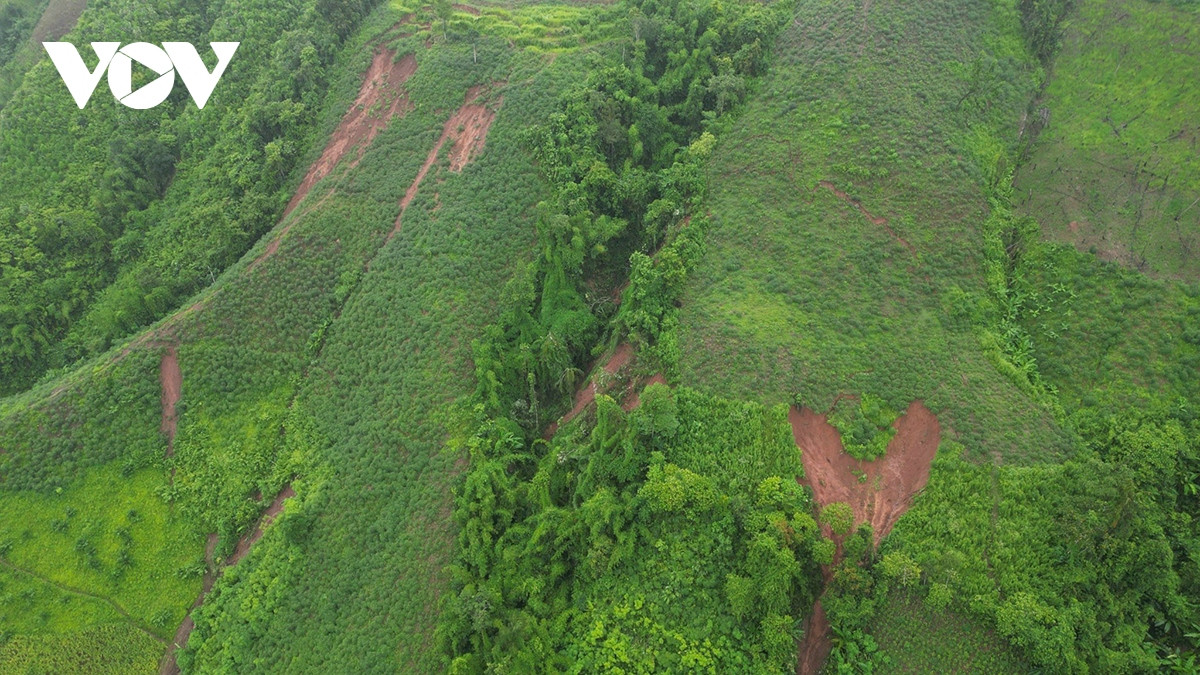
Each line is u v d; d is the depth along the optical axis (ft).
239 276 174.40
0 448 152.46
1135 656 95.66
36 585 144.46
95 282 195.42
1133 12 166.71
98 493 152.97
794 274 145.89
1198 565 100.99
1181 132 145.89
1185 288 126.52
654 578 114.62
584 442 138.62
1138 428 115.34
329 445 155.84
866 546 108.06
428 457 147.84
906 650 101.60
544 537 126.52
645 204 174.40
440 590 131.64
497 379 155.12
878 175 153.69
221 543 148.66
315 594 136.87
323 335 170.81
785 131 169.07
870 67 170.50
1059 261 138.82
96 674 139.13
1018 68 168.55
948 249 142.20
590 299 167.63
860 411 123.44
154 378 162.81
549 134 182.39
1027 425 118.01
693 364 135.64
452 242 173.88
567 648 114.42
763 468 119.14
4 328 182.91
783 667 104.01
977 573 103.91
